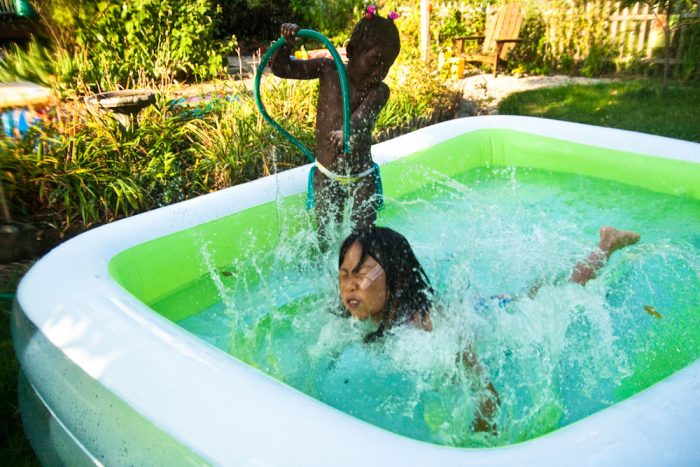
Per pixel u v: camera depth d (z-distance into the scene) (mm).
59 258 2254
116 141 4082
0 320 2807
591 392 1939
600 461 1279
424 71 6133
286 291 2623
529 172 4145
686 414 1426
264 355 2174
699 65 7836
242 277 2766
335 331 2201
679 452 1337
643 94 7266
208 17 8289
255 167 4348
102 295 1995
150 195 4012
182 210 2781
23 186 3689
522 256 2775
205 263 2787
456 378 1896
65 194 3652
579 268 2633
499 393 1876
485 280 2514
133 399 1610
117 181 3807
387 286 1959
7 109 4332
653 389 1511
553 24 9109
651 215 3395
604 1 8633
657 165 3666
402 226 3199
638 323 2328
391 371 1991
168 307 2566
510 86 8211
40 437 1950
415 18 8789
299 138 4543
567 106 6895
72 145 3982
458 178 4043
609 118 6352
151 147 4258
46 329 1898
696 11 7824
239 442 1414
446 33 9383
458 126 4223
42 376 1837
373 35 2668
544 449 1303
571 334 2215
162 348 1715
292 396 1516
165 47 7797
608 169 3873
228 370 1613
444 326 2031
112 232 2525
